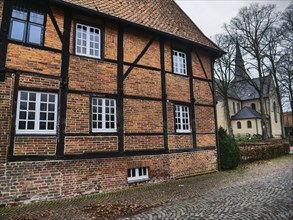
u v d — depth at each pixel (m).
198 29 12.12
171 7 11.91
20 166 6.02
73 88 7.12
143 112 8.56
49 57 6.85
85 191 6.90
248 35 26.38
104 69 7.86
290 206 5.43
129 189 7.61
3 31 6.26
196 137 10.12
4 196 5.75
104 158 7.38
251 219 4.65
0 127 5.91
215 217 4.81
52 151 6.52
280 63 25.31
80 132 7.04
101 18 7.96
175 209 5.40
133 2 9.94
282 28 24.28
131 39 8.73
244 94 45.81
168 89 9.48
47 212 5.31
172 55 9.98
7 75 6.15
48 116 6.67
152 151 8.55
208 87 11.16
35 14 6.90
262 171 10.59
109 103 7.88
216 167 10.72
